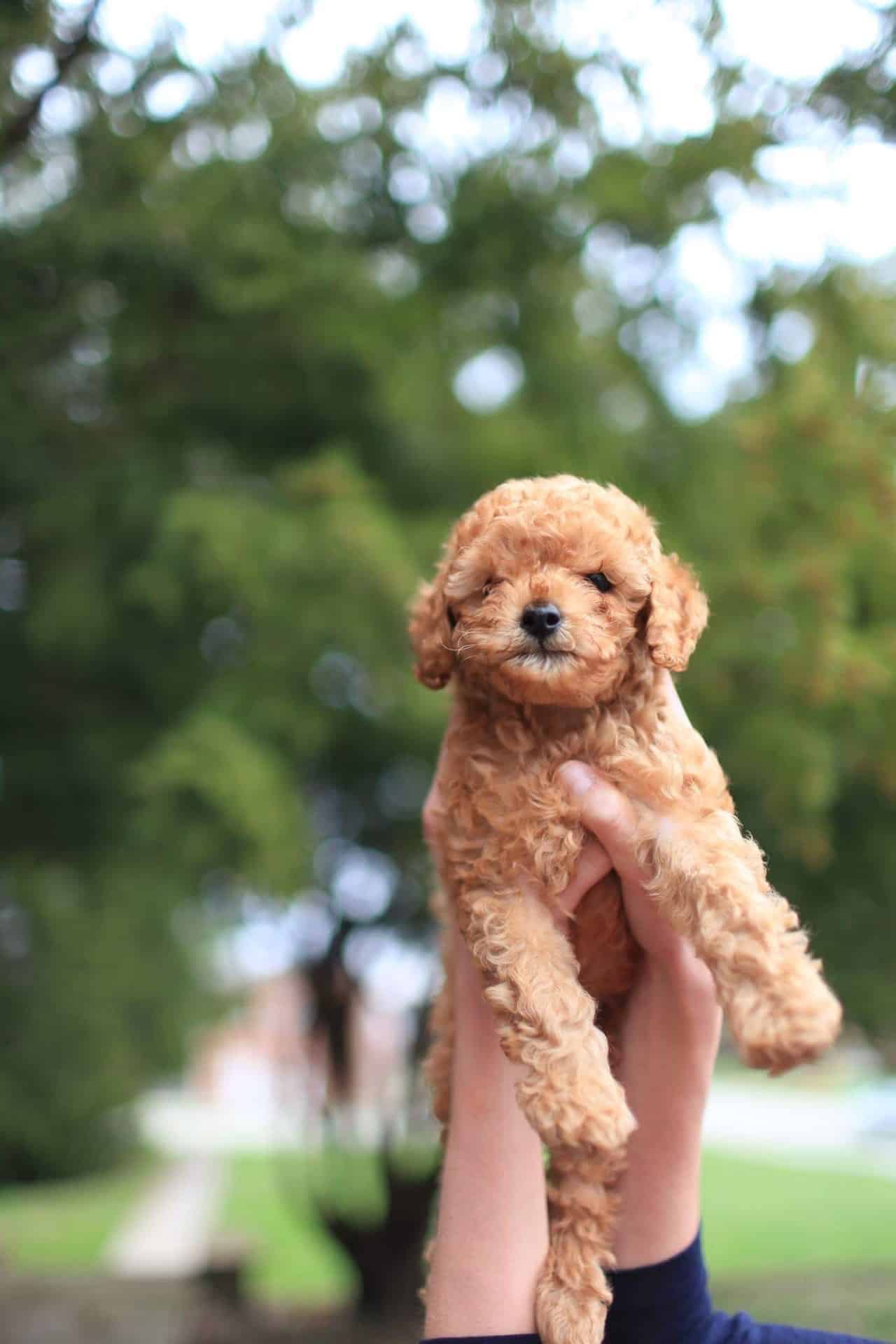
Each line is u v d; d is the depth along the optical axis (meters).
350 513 2.07
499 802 0.89
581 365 2.58
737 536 2.22
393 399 2.36
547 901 0.88
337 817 2.89
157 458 2.30
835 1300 2.88
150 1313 3.28
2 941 5.68
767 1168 7.01
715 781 0.90
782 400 2.22
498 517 0.93
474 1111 0.86
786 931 0.82
